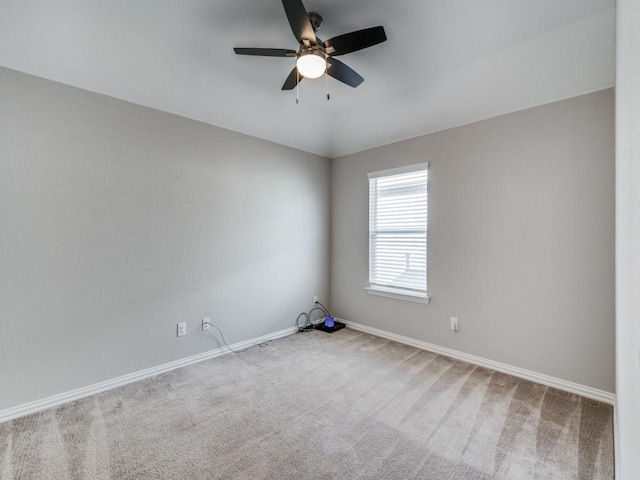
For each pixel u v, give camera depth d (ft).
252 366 9.40
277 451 5.72
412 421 6.60
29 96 6.98
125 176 8.35
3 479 5.04
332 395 7.67
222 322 10.38
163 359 9.04
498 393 7.72
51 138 7.25
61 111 7.38
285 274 12.35
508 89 8.30
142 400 7.48
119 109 8.25
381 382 8.32
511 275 8.78
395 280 11.79
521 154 8.57
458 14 6.34
